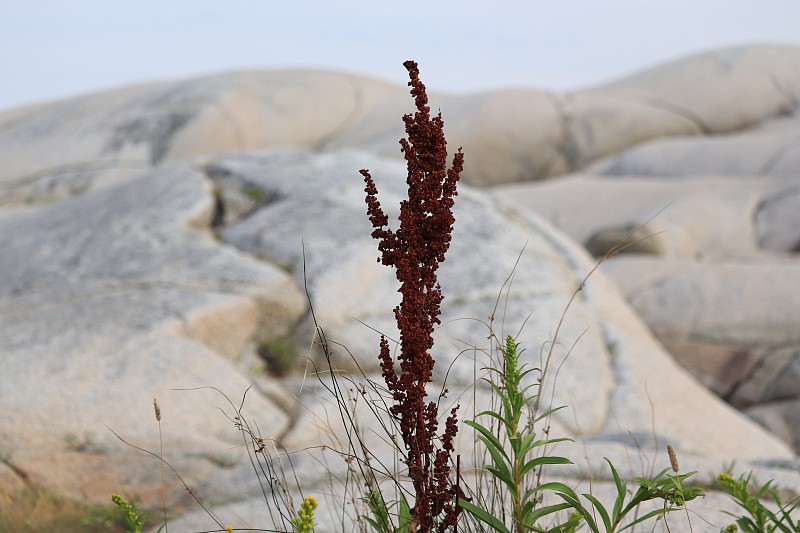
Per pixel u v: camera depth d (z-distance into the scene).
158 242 7.94
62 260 7.91
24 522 4.23
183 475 4.98
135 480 4.92
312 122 24.50
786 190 16.08
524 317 7.30
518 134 23.61
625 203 17.42
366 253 7.72
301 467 4.41
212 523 3.83
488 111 23.75
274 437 5.60
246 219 8.44
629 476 4.02
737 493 2.24
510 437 2.60
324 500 3.89
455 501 2.61
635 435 5.89
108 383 5.89
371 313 7.23
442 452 2.62
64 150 21.86
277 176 9.11
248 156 9.77
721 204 15.83
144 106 23.50
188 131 22.27
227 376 6.18
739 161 19.38
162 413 5.70
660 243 13.81
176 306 6.80
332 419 5.81
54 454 5.23
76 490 4.76
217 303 6.82
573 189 18.66
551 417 6.17
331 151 10.12
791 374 10.13
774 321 10.85
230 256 7.66
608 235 14.18
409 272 2.52
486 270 7.84
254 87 25.12
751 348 10.63
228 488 4.48
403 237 2.54
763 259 13.98
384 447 5.21
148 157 21.62
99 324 6.59
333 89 25.83
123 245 7.96
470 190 9.41
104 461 5.17
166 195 8.77
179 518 4.00
